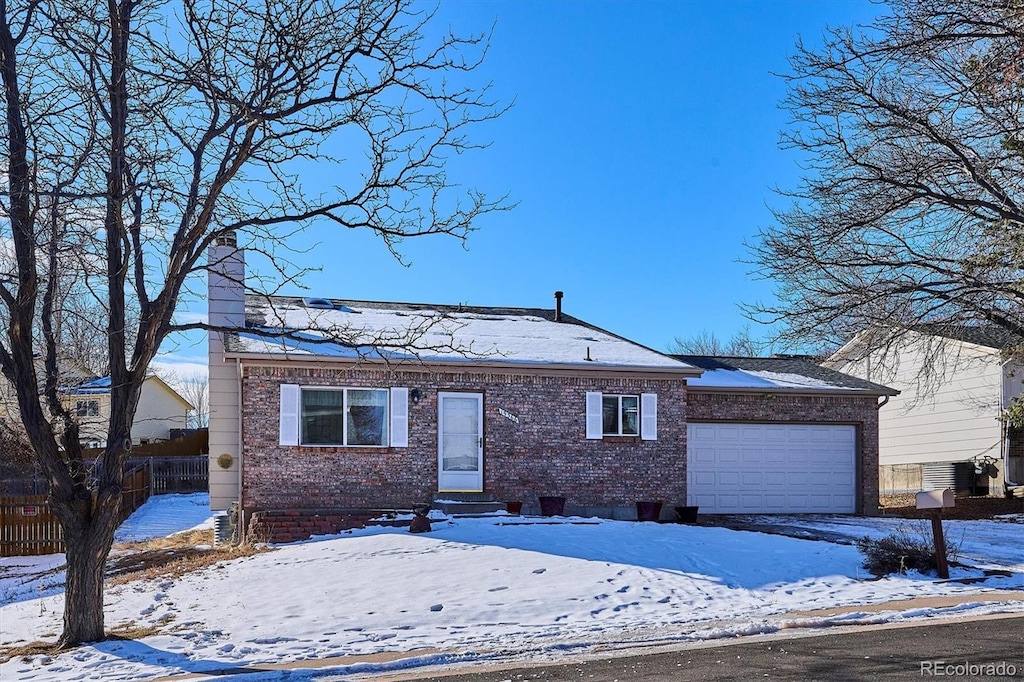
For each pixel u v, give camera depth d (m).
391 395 18.80
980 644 8.41
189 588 12.90
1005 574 12.77
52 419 11.55
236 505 18.78
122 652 9.47
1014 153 16.91
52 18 10.29
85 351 17.67
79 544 10.23
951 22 15.81
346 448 18.42
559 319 26.11
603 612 10.78
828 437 23.38
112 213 10.44
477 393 19.48
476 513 18.11
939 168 18.09
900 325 19.53
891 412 31.50
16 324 10.09
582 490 19.86
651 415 20.56
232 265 18.97
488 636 9.66
